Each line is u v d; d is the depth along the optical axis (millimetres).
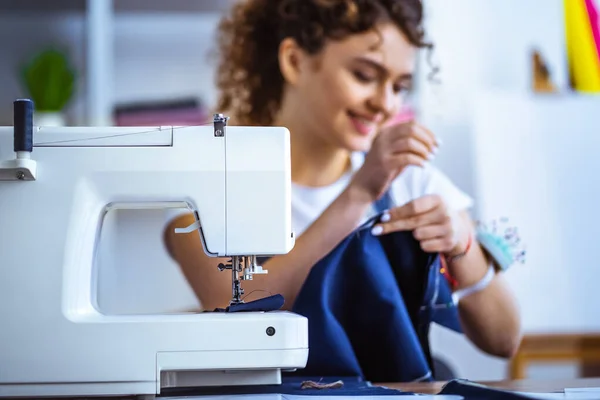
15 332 1716
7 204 1760
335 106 3207
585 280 3721
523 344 3725
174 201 1815
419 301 2686
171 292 3441
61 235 1758
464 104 3770
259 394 1820
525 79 3836
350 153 3236
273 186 1823
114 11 3619
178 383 1760
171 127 1824
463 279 2863
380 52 3193
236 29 3381
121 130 1808
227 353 1712
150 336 1706
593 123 3744
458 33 3828
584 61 3777
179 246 2998
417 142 2977
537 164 3719
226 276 2938
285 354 1723
